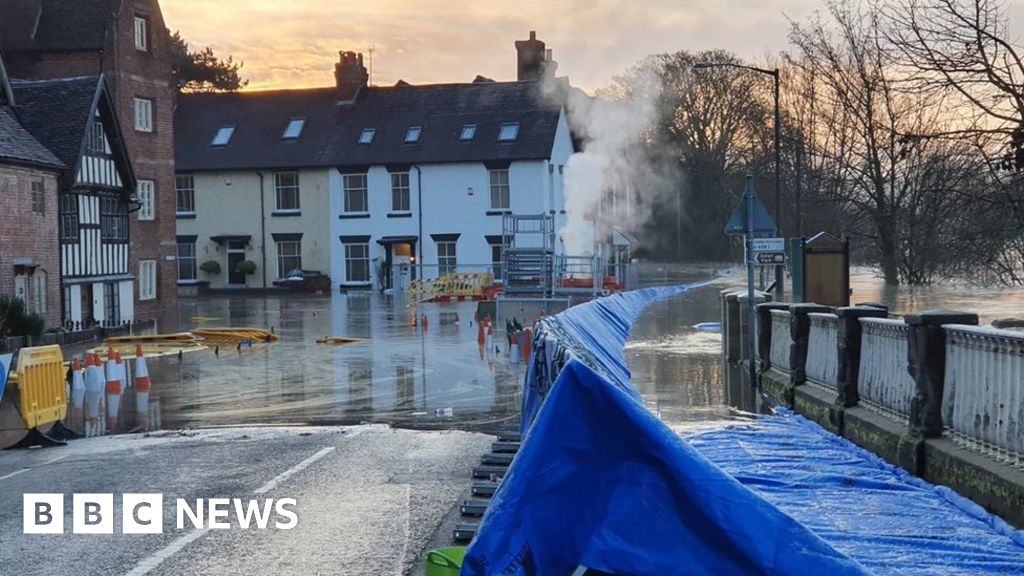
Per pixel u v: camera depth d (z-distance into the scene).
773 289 29.41
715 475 5.46
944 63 16.88
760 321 17.09
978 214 17.86
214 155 60.72
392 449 12.73
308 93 62.41
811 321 14.45
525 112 58.22
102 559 8.03
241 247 60.56
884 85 30.97
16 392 14.59
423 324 32.44
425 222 58.00
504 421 14.92
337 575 7.47
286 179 60.06
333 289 59.44
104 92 36.16
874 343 11.68
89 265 35.59
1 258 29.78
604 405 5.56
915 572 6.92
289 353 26.31
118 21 42.72
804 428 12.79
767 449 11.36
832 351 13.29
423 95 60.62
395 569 7.60
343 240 59.22
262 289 60.12
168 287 45.41
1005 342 8.34
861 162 45.25
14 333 26.41
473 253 57.41
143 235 43.66
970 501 8.55
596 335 18.41
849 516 8.38
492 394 17.94
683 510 5.42
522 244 56.16
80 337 31.44
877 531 7.91
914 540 7.64
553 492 5.51
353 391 18.81
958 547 7.48
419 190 58.06
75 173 34.19
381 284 58.62
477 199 57.28
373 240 58.84
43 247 32.16
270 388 19.61
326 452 12.61
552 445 5.55
